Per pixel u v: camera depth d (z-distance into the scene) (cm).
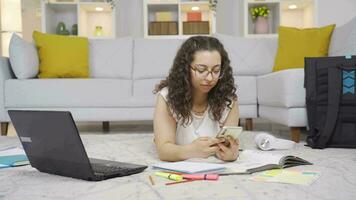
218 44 157
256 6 460
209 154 150
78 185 121
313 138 210
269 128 357
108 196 108
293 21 472
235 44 355
